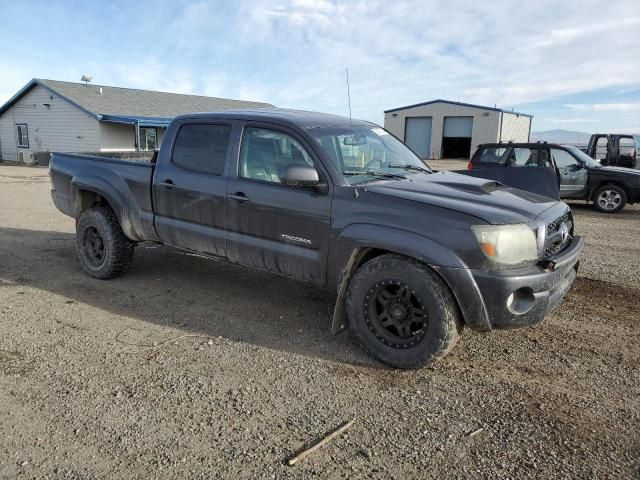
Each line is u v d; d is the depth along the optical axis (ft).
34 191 48.37
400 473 8.63
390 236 11.89
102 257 18.66
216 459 8.93
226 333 14.26
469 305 11.31
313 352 13.15
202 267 20.63
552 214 12.87
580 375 12.09
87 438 9.49
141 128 93.30
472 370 12.29
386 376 11.97
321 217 13.07
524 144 41.50
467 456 9.08
